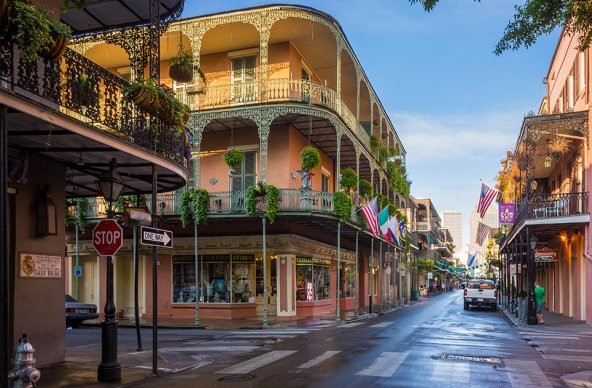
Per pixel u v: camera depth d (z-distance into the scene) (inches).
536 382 380.8
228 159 922.7
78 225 966.4
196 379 390.6
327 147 1152.2
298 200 921.5
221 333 747.4
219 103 950.4
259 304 1024.9
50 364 448.5
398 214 1359.5
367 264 1530.5
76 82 366.6
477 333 713.6
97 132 371.9
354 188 1075.9
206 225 1010.1
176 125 478.9
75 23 541.0
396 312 1232.2
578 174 951.0
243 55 1005.8
